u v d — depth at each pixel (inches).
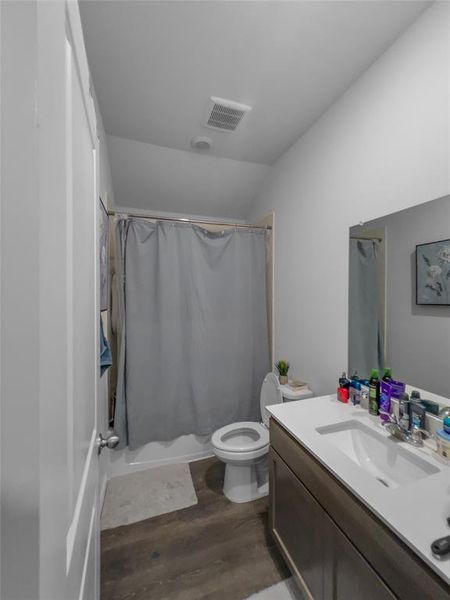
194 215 114.4
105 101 64.4
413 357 46.6
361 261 57.2
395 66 49.2
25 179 9.4
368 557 29.9
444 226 42.0
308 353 74.5
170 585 48.2
